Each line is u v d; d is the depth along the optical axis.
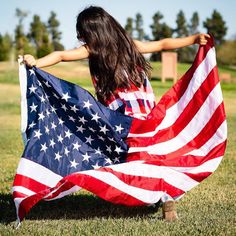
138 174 4.64
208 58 5.06
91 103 4.81
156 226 4.50
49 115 4.92
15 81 29.48
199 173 4.78
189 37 5.11
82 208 5.43
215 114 4.97
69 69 35.50
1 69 33.28
